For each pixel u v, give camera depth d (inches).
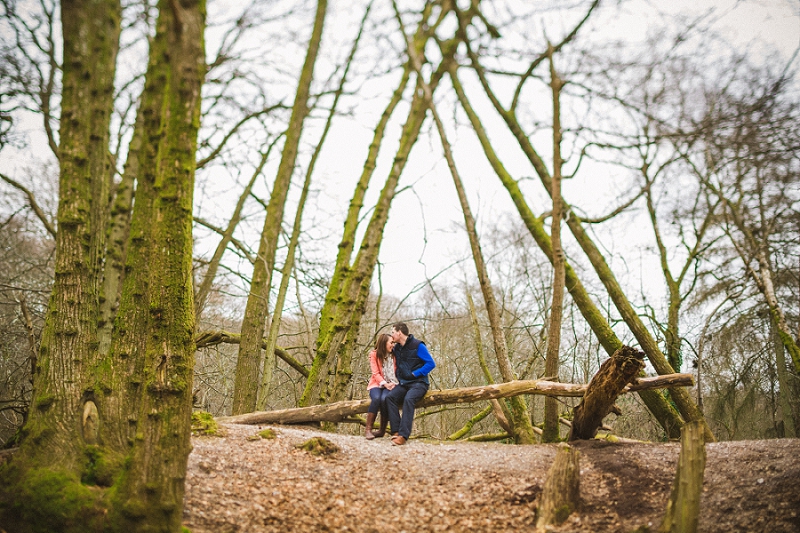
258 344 348.8
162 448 135.0
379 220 332.2
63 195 161.5
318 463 214.2
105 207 168.4
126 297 165.0
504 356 323.3
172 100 141.4
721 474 198.2
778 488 177.5
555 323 293.7
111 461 148.3
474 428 698.8
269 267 319.0
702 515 170.1
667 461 216.5
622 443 250.1
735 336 551.8
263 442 227.8
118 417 156.2
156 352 138.7
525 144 361.7
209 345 437.1
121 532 130.2
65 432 150.3
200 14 142.6
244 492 177.3
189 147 142.4
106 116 164.6
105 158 166.9
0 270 496.7
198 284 478.0
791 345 397.7
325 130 330.3
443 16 294.2
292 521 163.0
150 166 169.8
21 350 446.9
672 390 331.9
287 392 588.4
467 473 212.4
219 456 202.2
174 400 137.7
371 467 217.8
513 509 181.6
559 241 289.0
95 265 165.8
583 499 185.8
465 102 384.5
